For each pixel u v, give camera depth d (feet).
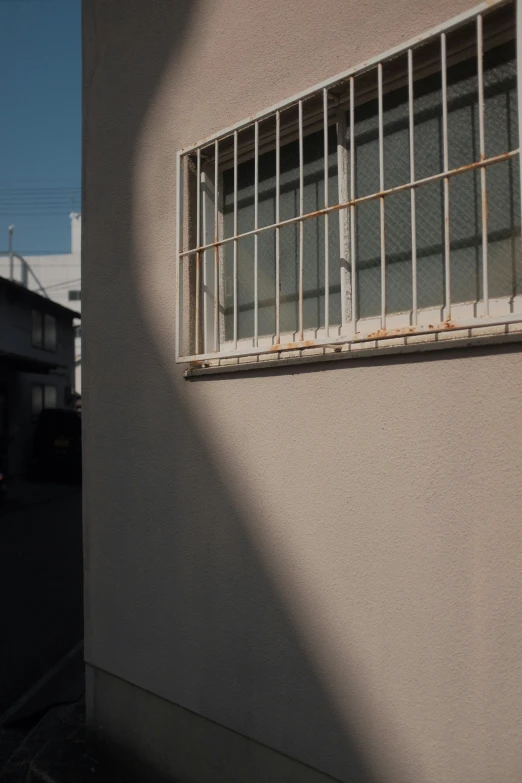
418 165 7.82
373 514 7.32
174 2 10.40
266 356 8.73
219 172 10.45
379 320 8.01
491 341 6.33
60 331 74.33
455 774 6.49
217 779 8.97
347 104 8.54
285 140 9.39
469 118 7.39
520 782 6.03
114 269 11.30
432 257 7.69
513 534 6.15
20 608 21.21
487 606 6.32
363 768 7.29
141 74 10.99
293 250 9.37
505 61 7.07
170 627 9.80
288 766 8.10
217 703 9.04
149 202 10.68
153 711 10.01
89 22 12.17
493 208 7.13
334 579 7.68
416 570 6.89
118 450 10.93
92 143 11.96
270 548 8.43
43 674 15.92
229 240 9.27
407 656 6.93
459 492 6.57
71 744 11.37
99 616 11.10
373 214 8.29
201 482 9.44
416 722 6.83
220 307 10.33
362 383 7.48
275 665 8.30
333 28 8.15
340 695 7.57
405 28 7.38
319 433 7.91
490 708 6.26
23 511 43.34
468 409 6.52
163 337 10.23
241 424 8.91
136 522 10.50
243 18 9.30
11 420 61.52
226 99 9.53
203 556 9.35
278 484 8.37
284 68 8.73
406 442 7.03
